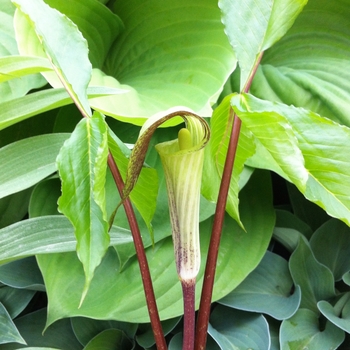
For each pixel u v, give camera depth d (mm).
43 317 444
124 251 395
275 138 210
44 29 235
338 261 466
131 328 419
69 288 396
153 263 404
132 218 265
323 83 446
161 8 459
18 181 311
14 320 439
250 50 252
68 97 309
